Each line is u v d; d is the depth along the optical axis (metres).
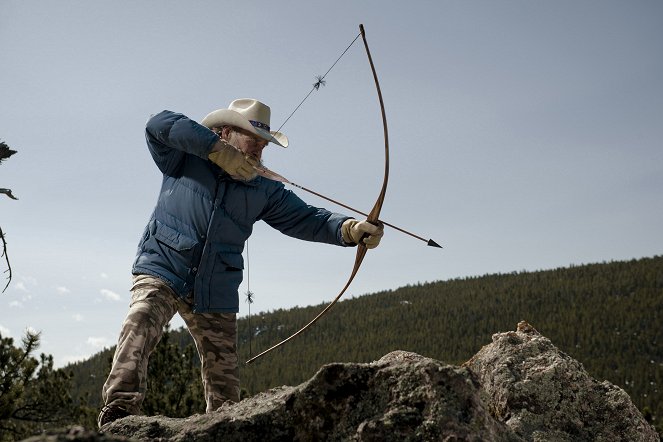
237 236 4.09
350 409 2.45
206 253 3.91
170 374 14.78
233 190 4.03
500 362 3.29
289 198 4.41
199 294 3.89
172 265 3.86
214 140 3.77
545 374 3.17
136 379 3.35
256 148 4.19
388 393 2.42
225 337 4.04
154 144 3.99
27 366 11.16
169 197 4.05
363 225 4.07
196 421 2.70
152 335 3.58
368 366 2.51
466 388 2.34
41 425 13.52
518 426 2.99
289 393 2.59
